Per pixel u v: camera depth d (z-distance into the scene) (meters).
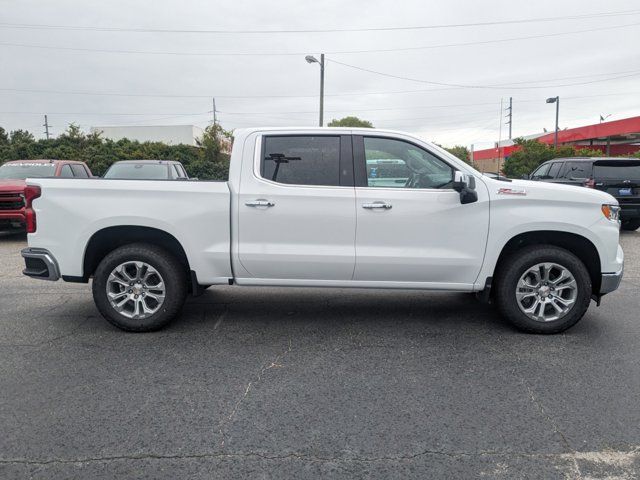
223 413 3.34
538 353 4.38
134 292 4.88
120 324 4.89
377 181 4.81
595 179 11.34
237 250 4.78
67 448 2.93
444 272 4.78
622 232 12.79
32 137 35.12
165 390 3.68
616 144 39.91
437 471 2.73
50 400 3.51
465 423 3.21
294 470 2.74
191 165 30.42
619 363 4.15
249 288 6.73
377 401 3.51
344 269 4.79
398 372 3.99
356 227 4.72
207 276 4.86
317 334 4.89
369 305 5.90
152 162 12.73
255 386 3.74
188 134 47.03
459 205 4.70
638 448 2.93
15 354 4.36
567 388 3.70
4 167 11.84
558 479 2.66
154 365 4.13
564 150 29.28
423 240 4.73
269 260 4.77
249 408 3.41
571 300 4.75
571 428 3.15
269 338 4.78
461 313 5.56
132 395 3.59
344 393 3.63
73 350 4.46
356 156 4.82
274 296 6.31
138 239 5.10
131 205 4.76
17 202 10.09
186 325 5.17
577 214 4.68
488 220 4.70
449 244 4.73
